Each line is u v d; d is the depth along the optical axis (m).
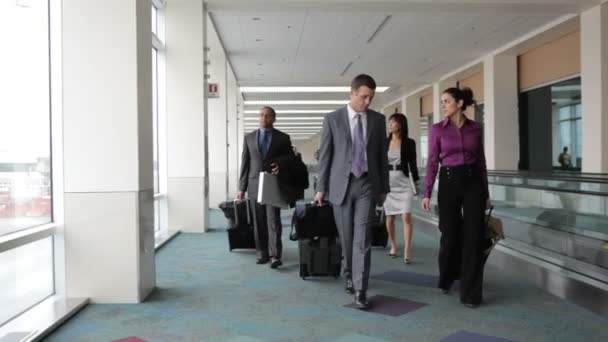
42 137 4.04
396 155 5.79
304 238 4.86
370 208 3.93
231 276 5.04
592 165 9.66
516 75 13.92
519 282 4.73
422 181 9.25
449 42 12.78
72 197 4.06
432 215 8.49
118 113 4.09
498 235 4.06
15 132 3.62
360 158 3.94
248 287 4.57
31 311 3.66
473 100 4.16
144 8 4.34
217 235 8.22
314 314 3.73
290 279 4.89
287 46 12.99
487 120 14.28
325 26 11.09
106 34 4.09
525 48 13.03
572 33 11.41
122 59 4.09
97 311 3.83
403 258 6.01
